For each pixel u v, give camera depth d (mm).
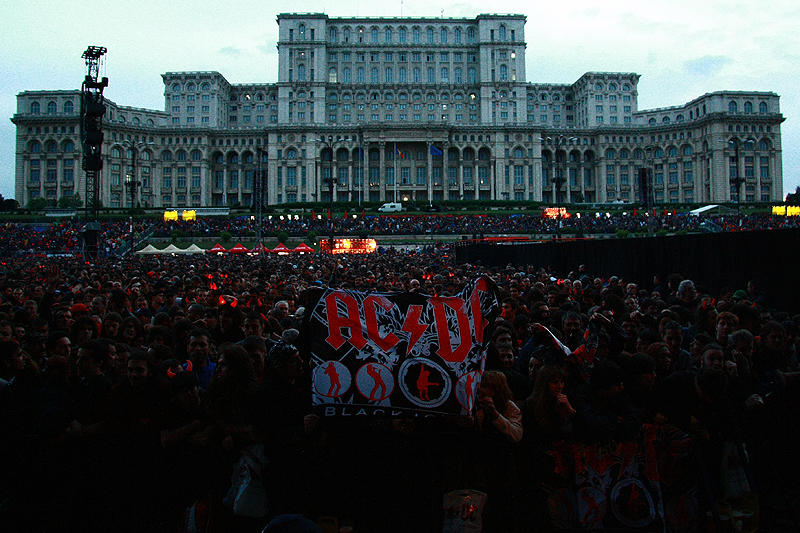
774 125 157750
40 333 10484
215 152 160375
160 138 156000
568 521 7355
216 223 105750
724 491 7668
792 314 16641
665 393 7641
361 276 25156
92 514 7508
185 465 7543
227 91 171125
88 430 7543
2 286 21219
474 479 7352
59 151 149125
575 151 165500
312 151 153250
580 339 10375
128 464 7566
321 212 124188
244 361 7457
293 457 7375
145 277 28844
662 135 164250
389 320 7344
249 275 29516
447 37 168125
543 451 7449
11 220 116938
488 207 134750
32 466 7457
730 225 93688
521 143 156000
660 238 23969
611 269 28391
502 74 164875
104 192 147125
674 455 7562
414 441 7500
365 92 163875
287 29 162375
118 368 8727
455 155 157625
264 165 160125
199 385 8984
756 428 8516
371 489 7461
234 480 7414
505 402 7398
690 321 12797
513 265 43031
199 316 12586
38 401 7574
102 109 51531
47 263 48562
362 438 7562
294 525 3600
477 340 7359
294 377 7664
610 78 171375
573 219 108188
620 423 7223
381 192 150625
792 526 8359
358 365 7145
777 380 8641
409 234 101312
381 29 167000
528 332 11680
